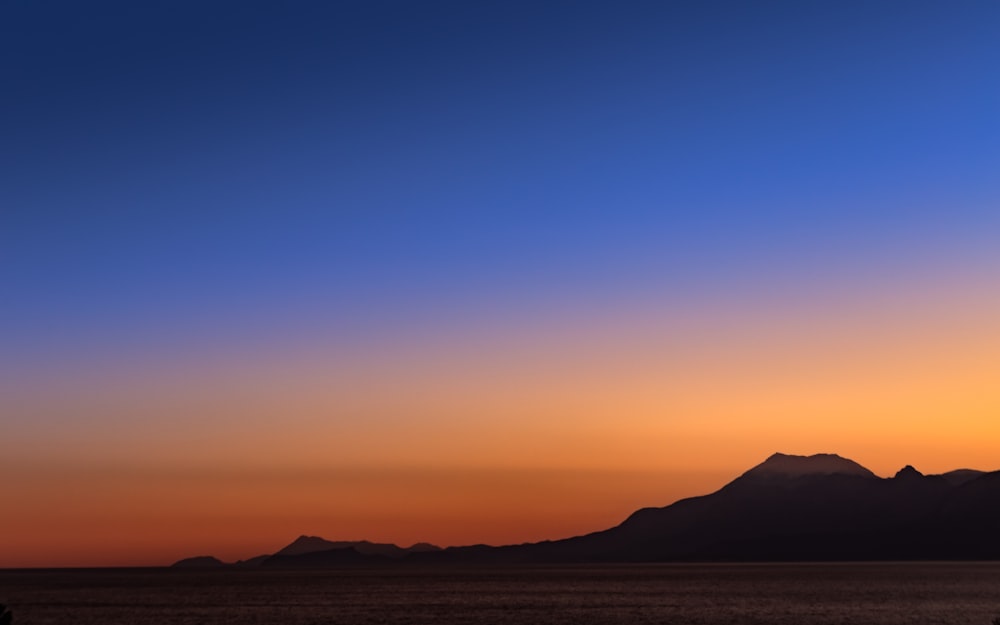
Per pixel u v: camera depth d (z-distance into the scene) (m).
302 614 141.62
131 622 127.25
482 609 151.62
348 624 122.00
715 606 156.25
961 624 118.62
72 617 136.88
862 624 118.94
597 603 166.62
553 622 124.12
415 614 140.00
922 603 161.38
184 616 138.25
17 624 124.31
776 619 127.44
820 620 125.31
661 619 128.62
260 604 168.75
